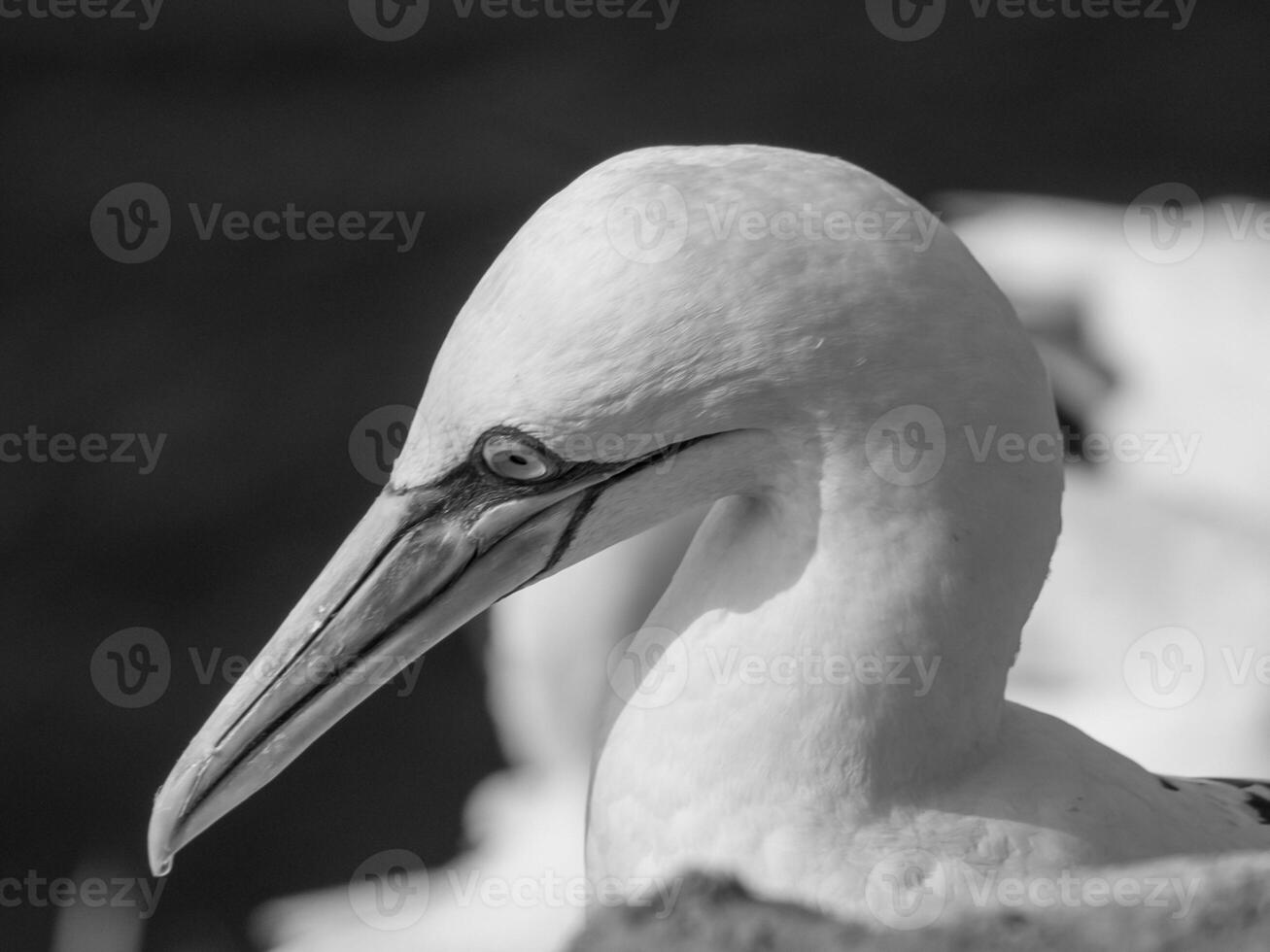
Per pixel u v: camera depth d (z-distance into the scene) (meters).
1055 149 16.92
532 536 5.22
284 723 5.35
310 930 11.06
